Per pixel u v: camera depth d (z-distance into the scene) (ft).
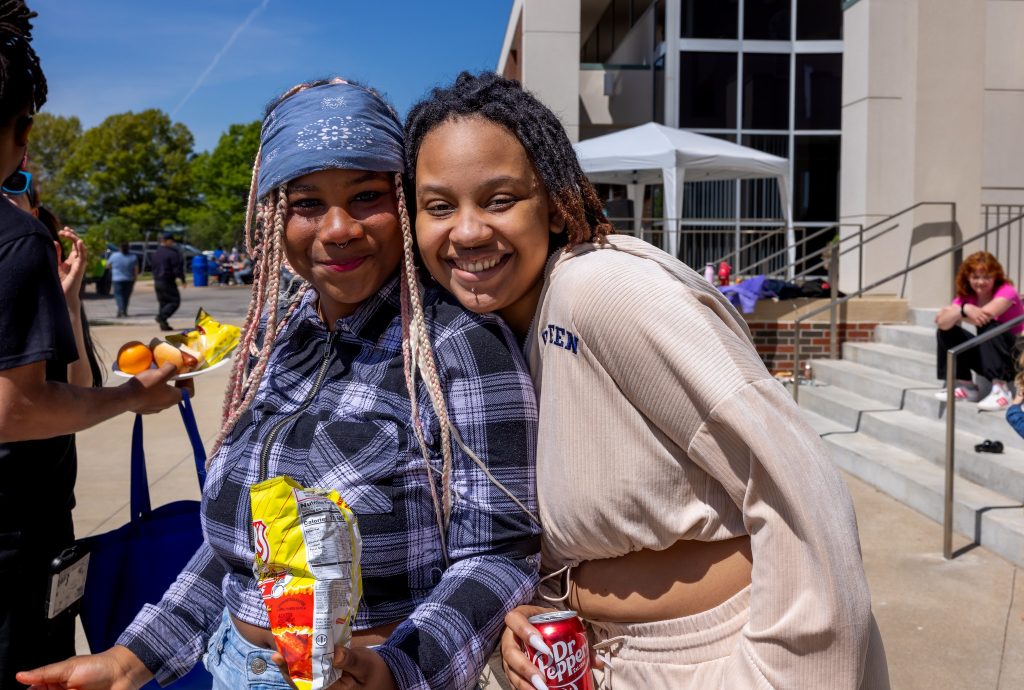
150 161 172.45
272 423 4.90
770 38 48.96
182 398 6.37
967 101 27.43
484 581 4.43
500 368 4.58
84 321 7.19
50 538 5.78
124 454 20.94
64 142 173.37
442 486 4.55
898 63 30.07
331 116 4.64
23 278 5.02
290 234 4.83
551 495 4.48
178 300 53.52
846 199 31.76
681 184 35.32
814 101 49.11
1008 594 12.52
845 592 3.68
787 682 3.78
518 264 4.54
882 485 17.56
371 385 4.72
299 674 3.76
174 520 6.22
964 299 18.86
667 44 48.70
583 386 4.22
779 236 47.73
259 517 3.90
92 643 6.04
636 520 4.24
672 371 3.92
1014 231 29.30
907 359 22.94
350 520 3.96
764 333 28.78
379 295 4.96
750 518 3.93
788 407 3.91
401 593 4.61
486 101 4.51
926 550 14.28
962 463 16.39
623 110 52.90
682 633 4.37
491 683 9.28
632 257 4.26
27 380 5.03
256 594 4.76
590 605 4.68
